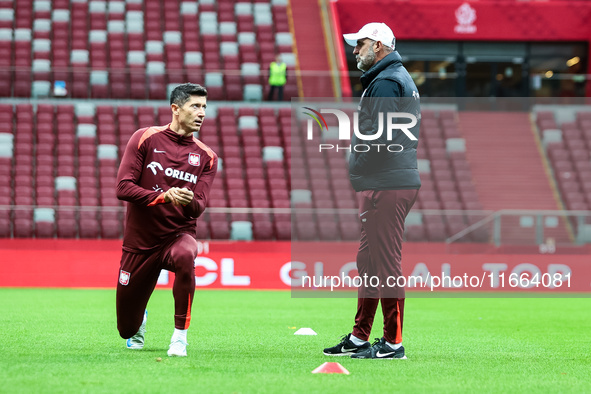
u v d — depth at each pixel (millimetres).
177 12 83375
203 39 80812
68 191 62188
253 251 52594
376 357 19750
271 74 70438
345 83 70250
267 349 21781
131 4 83125
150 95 70500
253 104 70938
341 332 27531
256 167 67500
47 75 69188
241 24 83000
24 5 80125
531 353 22266
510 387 15875
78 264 51562
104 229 52281
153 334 25516
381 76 19312
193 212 19250
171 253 18906
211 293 49000
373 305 20031
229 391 14672
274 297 46219
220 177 66125
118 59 77250
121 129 68312
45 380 15609
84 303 39000
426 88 71500
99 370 16938
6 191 61500
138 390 14641
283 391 14773
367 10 83875
